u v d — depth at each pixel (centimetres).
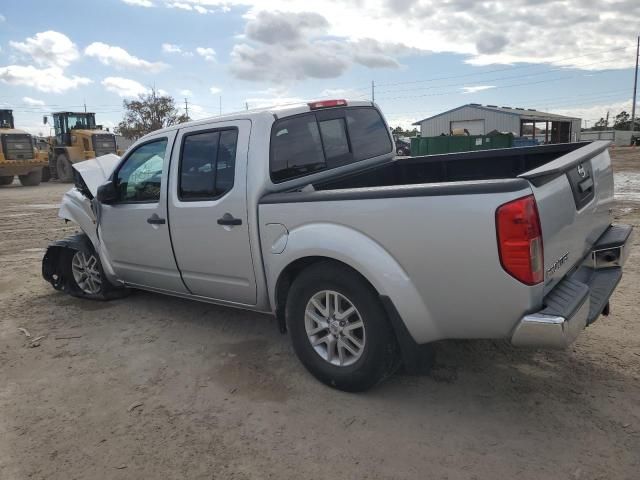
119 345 464
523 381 363
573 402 334
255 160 387
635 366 374
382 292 319
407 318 316
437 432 312
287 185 402
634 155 3406
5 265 791
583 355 394
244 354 432
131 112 5312
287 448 305
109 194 495
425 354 332
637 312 471
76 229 1135
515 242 275
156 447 313
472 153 485
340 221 336
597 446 291
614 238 374
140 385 390
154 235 468
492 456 288
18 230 1143
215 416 343
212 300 454
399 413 334
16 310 573
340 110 463
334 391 364
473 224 284
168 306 560
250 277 402
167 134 456
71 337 488
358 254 325
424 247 302
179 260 453
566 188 317
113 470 294
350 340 354
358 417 332
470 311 298
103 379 402
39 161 2620
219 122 416
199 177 426
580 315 288
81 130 2744
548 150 453
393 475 277
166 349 450
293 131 412
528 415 323
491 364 389
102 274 566
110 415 350
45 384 398
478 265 287
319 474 281
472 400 344
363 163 479
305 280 360
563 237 311
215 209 409
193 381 391
